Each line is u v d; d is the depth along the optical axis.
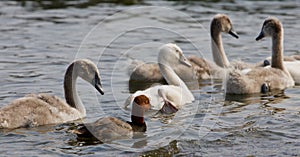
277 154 11.65
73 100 14.50
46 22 26.73
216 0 31.27
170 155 11.72
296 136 12.68
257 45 22.33
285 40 22.81
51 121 13.56
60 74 18.36
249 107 15.12
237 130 13.17
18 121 13.18
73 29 25.23
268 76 17.17
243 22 26.22
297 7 29.12
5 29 25.28
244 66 18.38
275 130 13.09
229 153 11.76
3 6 30.41
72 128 13.29
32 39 23.50
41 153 11.66
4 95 15.91
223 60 19.25
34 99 13.68
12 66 19.38
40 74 18.34
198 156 11.62
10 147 11.97
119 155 11.59
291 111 14.62
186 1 31.08
